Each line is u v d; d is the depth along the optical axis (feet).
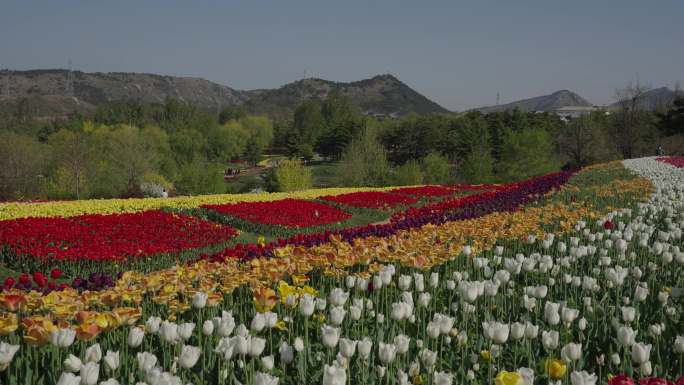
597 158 202.69
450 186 108.99
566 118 427.33
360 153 156.46
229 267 20.36
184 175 151.12
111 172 158.71
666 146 198.70
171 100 451.94
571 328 15.93
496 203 54.44
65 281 35.37
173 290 17.08
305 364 12.58
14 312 15.10
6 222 42.57
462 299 15.87
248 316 17.16
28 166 140.26
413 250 22.99
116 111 418.51
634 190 56.59
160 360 13.48
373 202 78.02
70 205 66.85
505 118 313.53
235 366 12.93
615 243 25.27
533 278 22.89
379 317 15.14
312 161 364.79
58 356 12.01
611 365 13.52
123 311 12.77
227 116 508.53
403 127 326.03
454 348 14.88
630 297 19.19
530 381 9.45
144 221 50.01
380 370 11.50
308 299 13.23
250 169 345.51
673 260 24.53
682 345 12.00
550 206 40.55
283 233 56.49
